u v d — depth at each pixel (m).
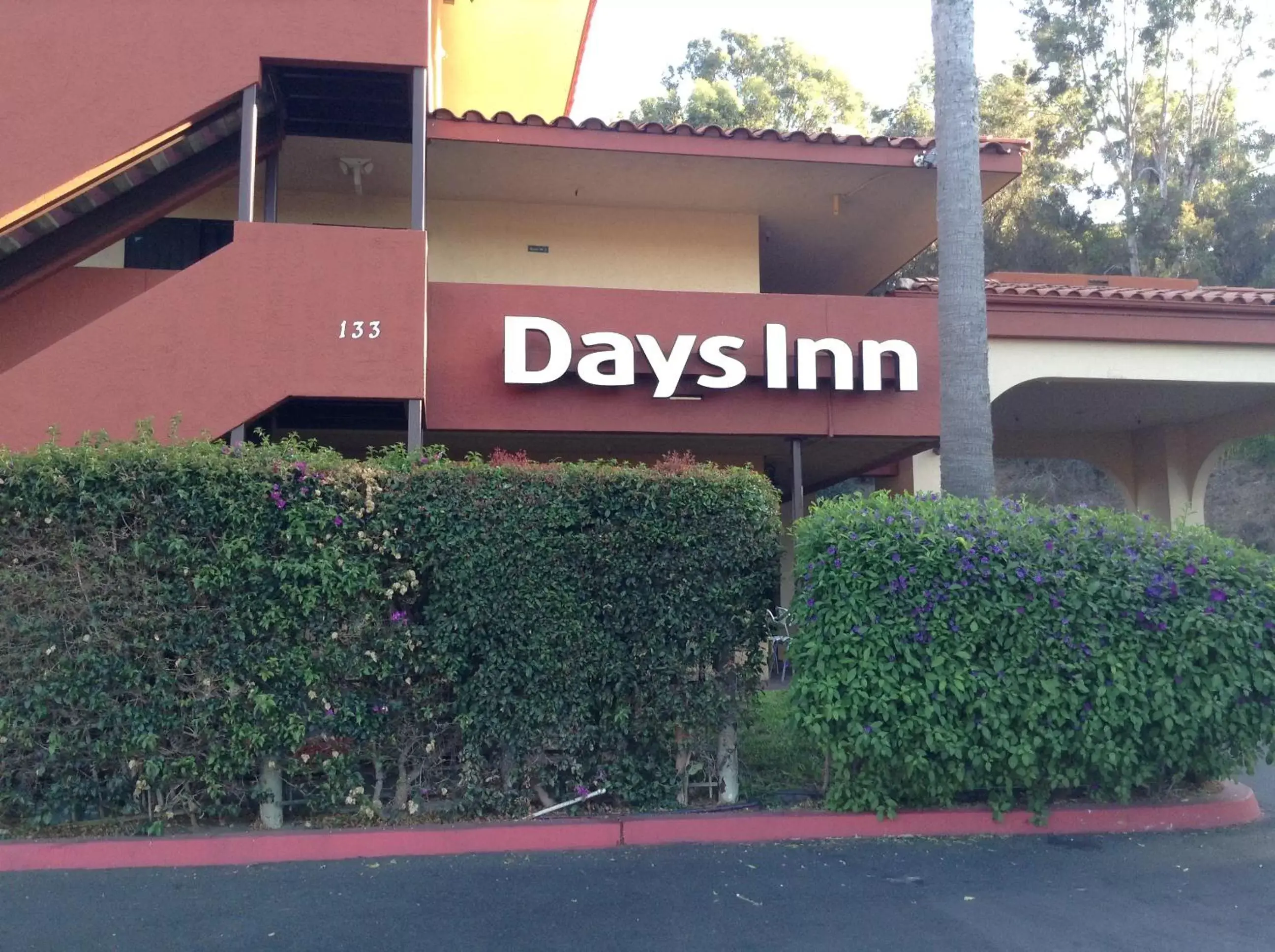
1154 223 31.44
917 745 7.38
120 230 10.76
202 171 11.09
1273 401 16.31
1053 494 36.41
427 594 7.42
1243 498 32.31
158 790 7.03
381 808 7.31
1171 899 6.17
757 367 11.59
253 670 6.98
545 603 7.39
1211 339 13.63
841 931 5.63
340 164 12.72
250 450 7.27
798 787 8.05
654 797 7.63
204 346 9.27
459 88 17.27
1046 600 7.44
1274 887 6.39
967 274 9.56
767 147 12.27
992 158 12.55
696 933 5.60
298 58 9.91
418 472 7.38
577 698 7.44
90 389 9.07
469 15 14.95
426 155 12.34
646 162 12.55
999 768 7.47
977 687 7.35
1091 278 16.88
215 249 12.94
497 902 6.06
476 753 7.34
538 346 11.20
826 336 11.77
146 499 6.95
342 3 10.04
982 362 9.52
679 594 7.58
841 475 17.28
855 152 12.43
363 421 11.77
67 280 10.81
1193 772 8.12
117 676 6.87
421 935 5.54
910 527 7.52
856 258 16.38
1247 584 7.58
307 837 6.93
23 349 10.69
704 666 7.70
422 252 9.70
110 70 9.66
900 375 11.72
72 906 5.96
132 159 9.97
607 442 12.88
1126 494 20.11
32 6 9.63
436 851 7.02
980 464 9.40
